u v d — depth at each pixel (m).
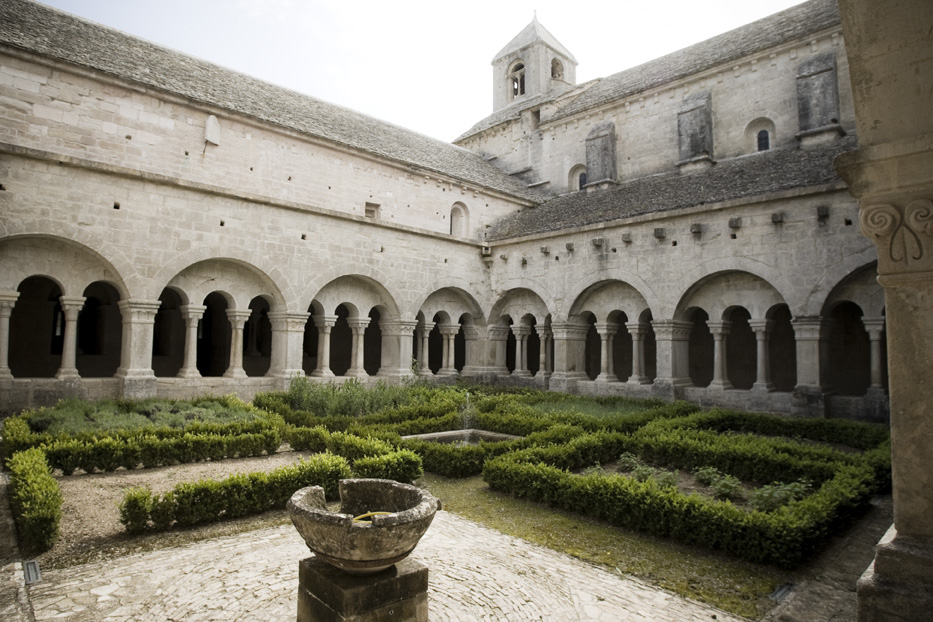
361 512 5.30
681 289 18.12
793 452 9.87
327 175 20.72
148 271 15.07
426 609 4.55
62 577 5.45
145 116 16.53
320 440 10.92
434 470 10.12
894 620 3.82
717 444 10.16
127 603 4.93
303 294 18.23
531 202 27.77
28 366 18.75
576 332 21.70
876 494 8.64
